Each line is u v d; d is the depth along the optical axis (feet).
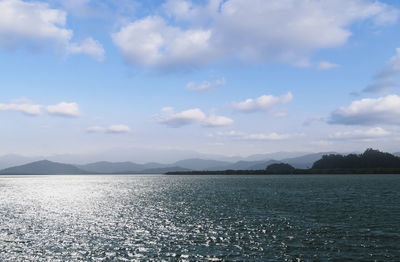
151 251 107.04
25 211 216.13
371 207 204.54
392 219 158.81
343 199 257.75
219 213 189.88
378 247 106.93
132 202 270.67
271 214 181.57
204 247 111.04
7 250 109.29
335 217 167.32
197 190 411.54
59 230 144.36
